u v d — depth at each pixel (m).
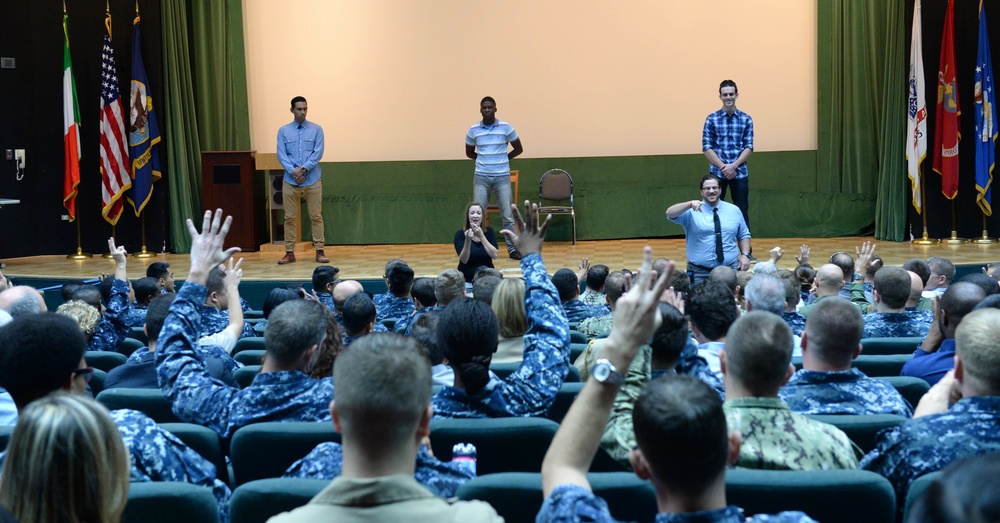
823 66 10.70
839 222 10.78
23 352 1.89
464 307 2.33
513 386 2.27
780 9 10.79
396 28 11.03
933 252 8.97
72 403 1.37
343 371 1.37
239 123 10.96
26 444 1.33
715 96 10.92
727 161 8.08
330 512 1.30
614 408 1.96
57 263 9.51
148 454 1.92
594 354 2.96
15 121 9.93
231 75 10.88
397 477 1.34
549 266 8.30
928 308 4.59
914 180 10.00
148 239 10.51
